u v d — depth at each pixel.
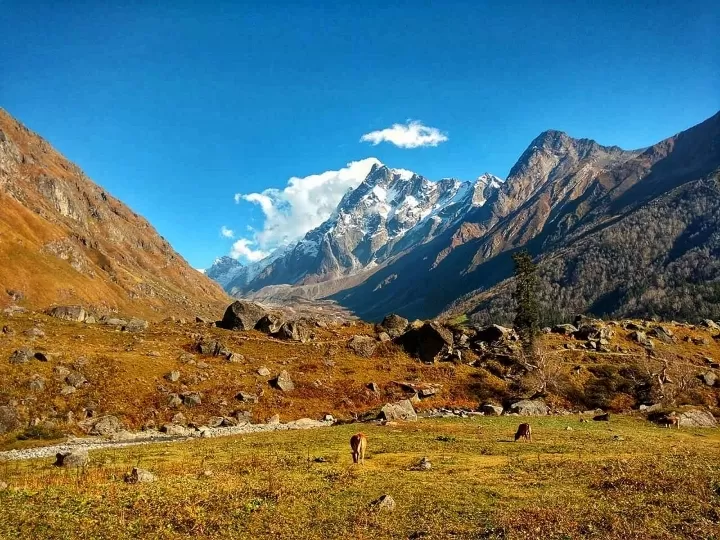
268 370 75.75
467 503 22.20
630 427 56.16
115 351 70.50
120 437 50.28
